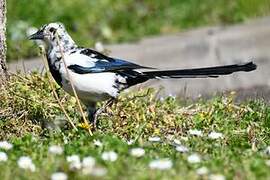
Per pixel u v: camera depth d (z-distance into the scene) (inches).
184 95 607.8
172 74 486.3
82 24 850.8
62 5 861.2
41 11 832.9
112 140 432.8
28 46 741.9
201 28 885.8
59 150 409.4
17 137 480.1
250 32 829.2
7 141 471.5
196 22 903.1
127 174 372.5
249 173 380.5
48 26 485.4
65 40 486.6
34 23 814.5
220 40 816.3
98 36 848.3
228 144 465.1
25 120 503.5
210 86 714.2
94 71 477.7
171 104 538.9
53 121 499.2
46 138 463.2
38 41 542.0
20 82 530.0
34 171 383.6
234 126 512.1
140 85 632.4
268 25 851.4
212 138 456.4
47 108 511.5
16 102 512.4
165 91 690.2
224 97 565.9
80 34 837.8
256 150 444.1
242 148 440.1
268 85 716.0
